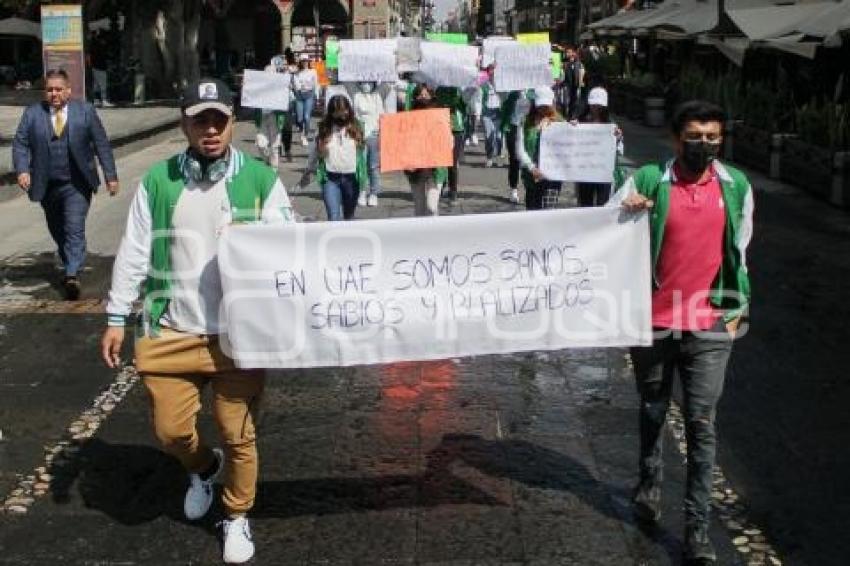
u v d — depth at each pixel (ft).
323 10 197.47
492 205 44.62
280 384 21.31
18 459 17.30
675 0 96.89
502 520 14.88
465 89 46.06
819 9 56.34
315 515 15.08
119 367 22.35
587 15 177.37
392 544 14.19
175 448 13.93
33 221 41.09
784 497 15.93
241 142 73.15
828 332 25.50
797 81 64.34
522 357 23.21
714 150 13.09
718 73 85.15
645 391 14.32
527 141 31.24
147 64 113.29
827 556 14.01
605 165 28.55
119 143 63.21
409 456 17.35
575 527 14.67
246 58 175.32
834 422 19.29
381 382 21.42
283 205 13.62
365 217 41.39
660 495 15.29
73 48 58.85
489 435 18.37
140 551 14.05
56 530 14.67
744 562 13.80
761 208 45.32
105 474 16.66
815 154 49.16
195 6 110.52
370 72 43.21
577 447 17.76
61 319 26.30
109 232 38.17
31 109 27.63
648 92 93.86
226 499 13.78
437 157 29.14
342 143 30.17
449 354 14.03
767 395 20.83
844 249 36.06
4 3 128.16
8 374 21.93
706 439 13.42
